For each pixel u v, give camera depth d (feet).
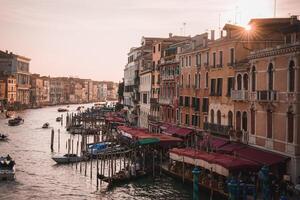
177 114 170.71
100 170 139.85
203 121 145.59
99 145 166.81
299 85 89.35
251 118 109.60
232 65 122.42
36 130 271.90
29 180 124.06
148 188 112.98
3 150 180.96
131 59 290.76
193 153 110.73
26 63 501.56
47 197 105.81
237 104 118.52
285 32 100.99
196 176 91.81
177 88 171.32
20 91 479.41
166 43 198.70
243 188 85.40
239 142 114.52
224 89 128.36
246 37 120.88
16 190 111.96
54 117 393.91
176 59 172.65
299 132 89.76
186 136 150.30
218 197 94.73
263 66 103.40
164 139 139.03
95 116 342.64
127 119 279.90
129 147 161.17
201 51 146.41
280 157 93.76
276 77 97.45
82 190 113.19
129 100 288.51
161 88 192.75
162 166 127.54
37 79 563.48
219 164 96.02
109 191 111.45
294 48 89.35
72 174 133.49
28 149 186.29
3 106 413.18
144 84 230.27
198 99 149.69
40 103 578.66
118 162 154.71
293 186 86.89
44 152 178.40
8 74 441.27
